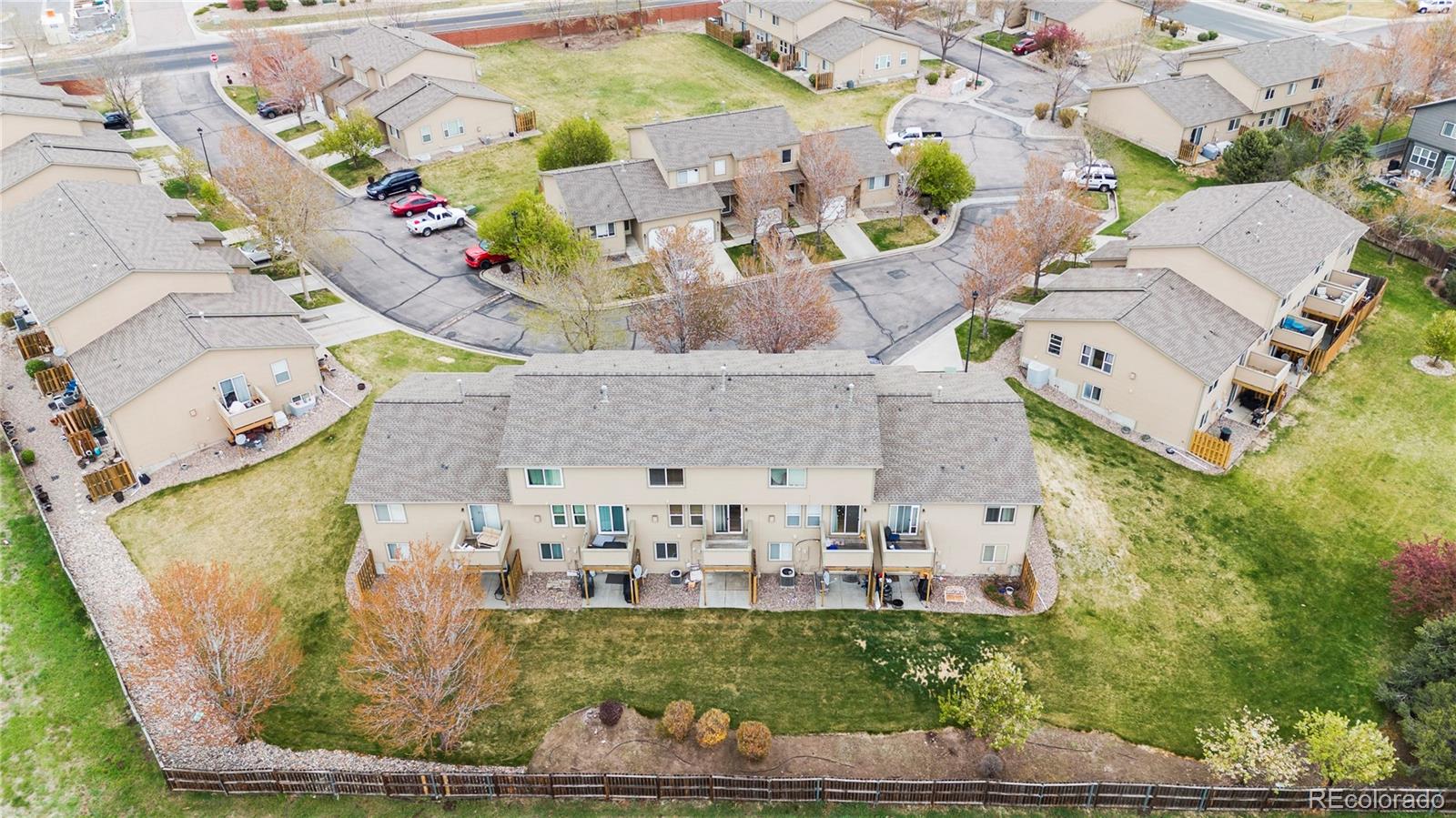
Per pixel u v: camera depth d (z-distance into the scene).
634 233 67.31
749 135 69.38
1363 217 68.06
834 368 41.34
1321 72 80.75
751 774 33.97
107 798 32.47
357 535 42.56
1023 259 54.62
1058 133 82.75
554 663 37.69
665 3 109.88
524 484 38.44
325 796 32.75
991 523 40.03
